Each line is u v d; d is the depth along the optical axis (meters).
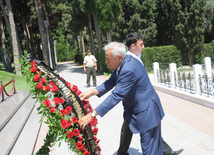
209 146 4.04
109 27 18.44
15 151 4.29
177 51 19.94
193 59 19.44
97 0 18.02
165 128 5.14
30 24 38.16
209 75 9.74
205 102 6.66
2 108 7.29
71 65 36.38
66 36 48.44
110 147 4.29
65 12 37.00
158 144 2.91
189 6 18.34
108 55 2.69
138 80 2.66
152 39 24.31
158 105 2.79
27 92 10.72
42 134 5.45
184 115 6.02
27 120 6.54
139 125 2.75
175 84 9.02
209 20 24.31
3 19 29.41
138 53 3.14
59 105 2.69
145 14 23.55
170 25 23.38
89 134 2.69
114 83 3.15
